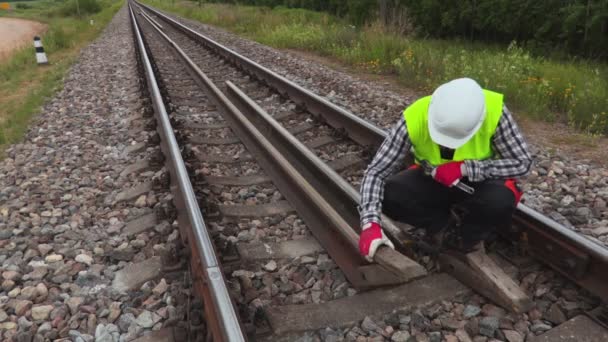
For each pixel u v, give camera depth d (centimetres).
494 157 245
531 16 1521
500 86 649
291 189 393
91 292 280
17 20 3741
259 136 486
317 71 897
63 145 552
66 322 256
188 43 1492
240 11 2402
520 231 281
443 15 1803
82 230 352
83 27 2416
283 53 1167
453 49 1291
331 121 557
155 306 263
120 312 262
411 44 1027
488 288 246
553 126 561
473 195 250
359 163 443
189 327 231
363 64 948
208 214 348
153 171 444
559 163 427
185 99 732
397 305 251
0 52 1931
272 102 697
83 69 1095
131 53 1288
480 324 235
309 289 275
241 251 310
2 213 384
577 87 661
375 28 1164
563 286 258
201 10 2966
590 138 510
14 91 984
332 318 245
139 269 294
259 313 242
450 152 234
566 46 1430
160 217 348
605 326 226
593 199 364
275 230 340
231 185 414
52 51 1600
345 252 296
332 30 1275
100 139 558
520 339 226
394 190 274
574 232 255
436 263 282
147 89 742
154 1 5703
